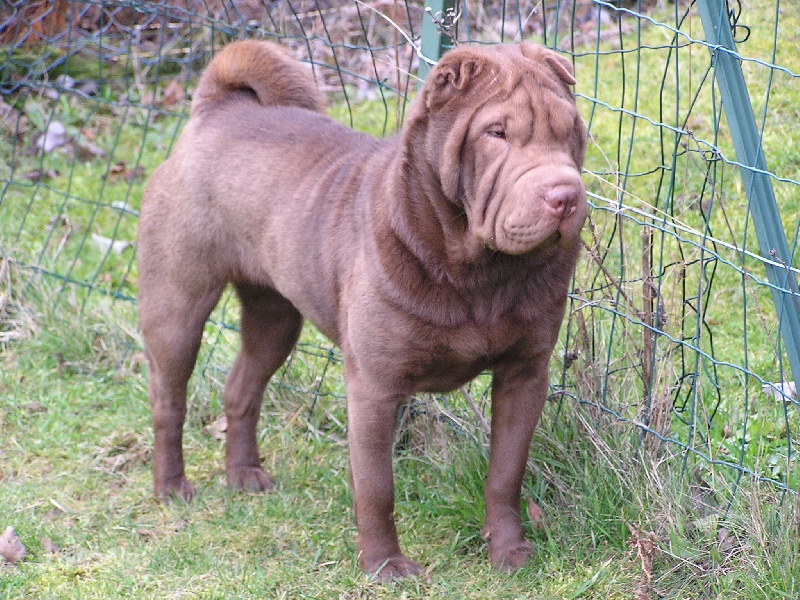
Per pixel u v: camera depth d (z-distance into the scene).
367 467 3.19
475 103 2.77
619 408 3.60
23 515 3.73
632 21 7.43
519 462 3.29
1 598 3.23
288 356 4.20
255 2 7.36
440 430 3.92
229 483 3.97
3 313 5.16
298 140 3.56
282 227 3.43
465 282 2.94
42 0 6.75
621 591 3.14
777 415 3.85
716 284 4.70
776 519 3.13
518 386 3.22
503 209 2.67
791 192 4.90
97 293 5.29
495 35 6.77
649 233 3.63
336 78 7.35
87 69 7.60
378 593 3.21
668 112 5.96
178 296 3.78
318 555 3.43
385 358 3.06
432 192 2.90
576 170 2.71
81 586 3.30
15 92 7.36
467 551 3.46
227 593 3.24
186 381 3.87
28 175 6.63
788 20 6.16
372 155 3.31
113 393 4.63
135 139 7.14
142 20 7.72
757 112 5.57
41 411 4.50
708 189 5.09
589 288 3.89
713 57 3.02
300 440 4.27
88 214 6.21
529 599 3.16
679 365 4.13
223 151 3.64
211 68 3.90
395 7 5.69
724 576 3.08
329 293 3.31
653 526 3.30
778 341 3.31
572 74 2.91
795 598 2.93
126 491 3.95
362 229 3.12
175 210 3.72
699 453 3.34
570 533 3.40
